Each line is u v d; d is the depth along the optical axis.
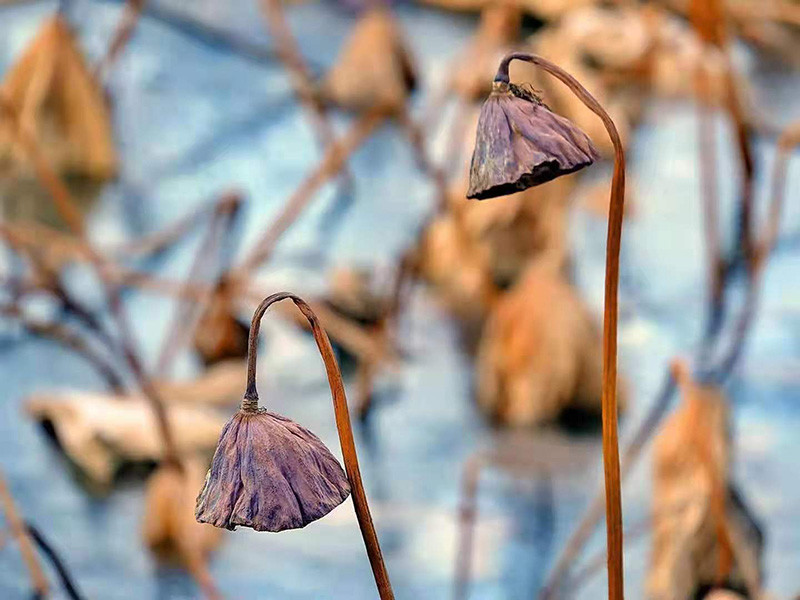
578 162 2.76
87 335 6.12
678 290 6.77
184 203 8.04
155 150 8.91
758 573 3.99
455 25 11.75
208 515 2.73
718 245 6.98
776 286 6.77
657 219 7.76
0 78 9.29
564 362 5.46
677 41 9.85
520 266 6.64
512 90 2.78
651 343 6.08
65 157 8.43
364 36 9.67
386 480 4.77
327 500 2.74
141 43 10.81
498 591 3.95
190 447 4.90
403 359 5.94
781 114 9.16
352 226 7.50
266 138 9.12
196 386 5.57
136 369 4.66
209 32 10.98
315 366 5.89
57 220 7.64
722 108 7.82
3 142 8.33
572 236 7.47
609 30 9.89
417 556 4.21
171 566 4.10
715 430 4.17
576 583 3.91
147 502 4.33
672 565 3.91
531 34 10.83
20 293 6.31
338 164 7.44
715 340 6.12
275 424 2.75
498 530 4.34
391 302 6.21
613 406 2.81
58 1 11.59
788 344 6.01
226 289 5.97
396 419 5.38
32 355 5.87
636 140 8.95
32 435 5.12
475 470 4.38
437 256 6.82
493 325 5.62
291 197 8.10
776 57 10.54
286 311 6.15
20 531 3.35
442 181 7.14
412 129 7.99
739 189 7.88
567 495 4.65
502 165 2.76
